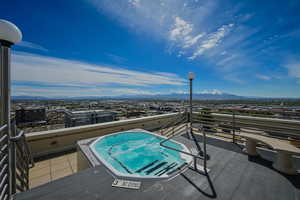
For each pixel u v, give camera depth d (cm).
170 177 196
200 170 218
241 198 157
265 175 204
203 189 172
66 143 395
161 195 160
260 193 166
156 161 332
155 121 664
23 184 168
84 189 166
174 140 373
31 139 339
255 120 453
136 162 328
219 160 253
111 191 164
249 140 280
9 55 125
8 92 126
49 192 159
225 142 359
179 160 295
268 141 238
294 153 189
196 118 526
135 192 165
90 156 255
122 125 530
